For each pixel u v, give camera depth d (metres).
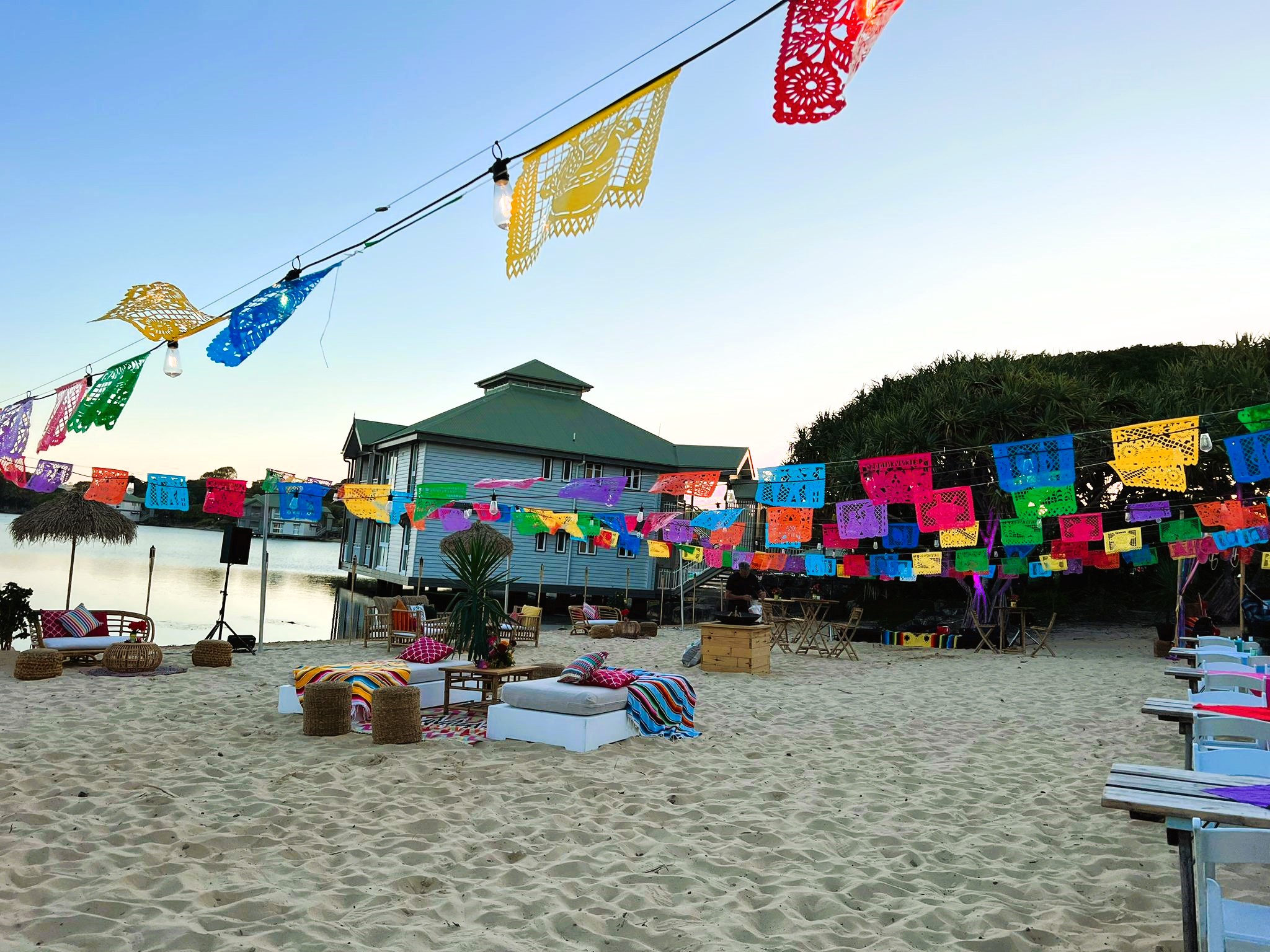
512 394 33.56
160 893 3.85
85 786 5.52
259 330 5.45
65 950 3.23
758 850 4.67
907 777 6.47
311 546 96.31
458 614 8.66
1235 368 21.09
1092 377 25.34
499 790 5.81
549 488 30.72
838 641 16.84
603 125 3.33
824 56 2.64
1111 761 7.11
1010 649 18.66
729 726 8.56
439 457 29.12
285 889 3.93
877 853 4.69
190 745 6.88
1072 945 3.45
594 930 3.58
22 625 12.71
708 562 17.20
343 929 3.50
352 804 5.34
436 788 5.77
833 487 22.31
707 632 13.73
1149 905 3.90
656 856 4.54
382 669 8.41
